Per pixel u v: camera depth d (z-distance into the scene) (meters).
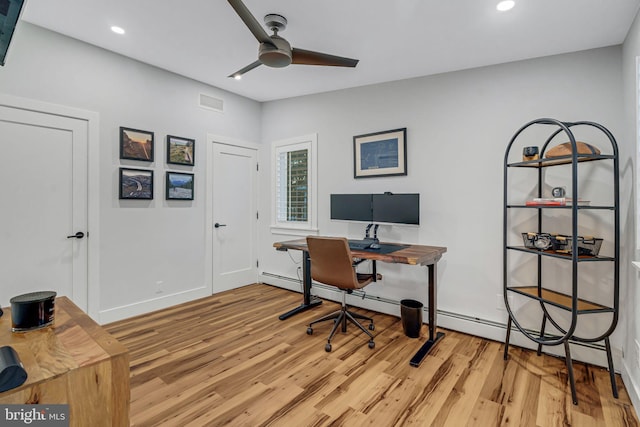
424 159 2.95
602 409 1.74
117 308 2.93
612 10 1.82
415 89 3.01
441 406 1.75
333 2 1.91
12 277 2.38
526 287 2.40
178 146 3.35
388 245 2.94
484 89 2.65
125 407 0.88
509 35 2.17
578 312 1.82
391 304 3.15
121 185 2.92
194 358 2.26
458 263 2.78
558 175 2.31
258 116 4.24
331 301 3.61
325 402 1.78
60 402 0.76
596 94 2.21
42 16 2.24
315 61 2.24
